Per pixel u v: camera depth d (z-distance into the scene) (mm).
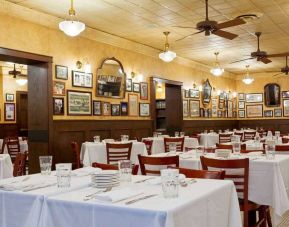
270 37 9523
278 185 3564
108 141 7594
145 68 10320
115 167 3104
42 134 7367
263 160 3729
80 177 2777
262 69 15211
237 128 16516
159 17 7660
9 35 6613
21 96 12477
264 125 15961
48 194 2143
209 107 14141
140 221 1751
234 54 11820
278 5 6973
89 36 8398
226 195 2355
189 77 12742
